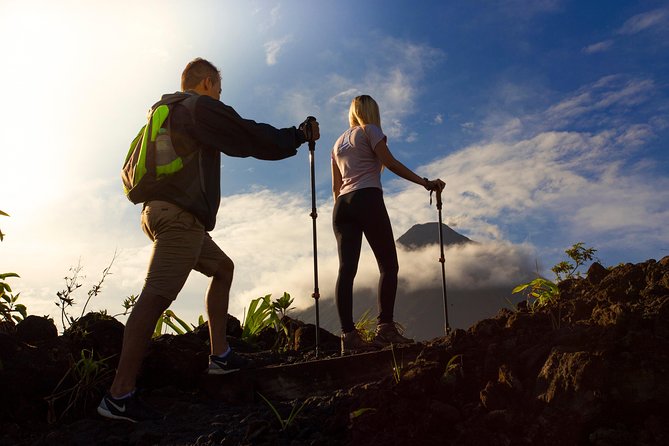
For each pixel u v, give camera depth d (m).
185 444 2.94
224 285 3.75
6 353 3.48
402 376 2.96
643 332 2.48
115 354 3.79
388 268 4.21
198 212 3.38
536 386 2.56
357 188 4.24
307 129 4.04
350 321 4.12
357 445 2.68
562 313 3.07
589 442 2.34
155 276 3.31
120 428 3.24
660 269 3.04
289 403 3.42
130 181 3.47
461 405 2.73
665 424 2.31
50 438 3.12
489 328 3.09
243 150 3.52
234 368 3.69
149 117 3.50
